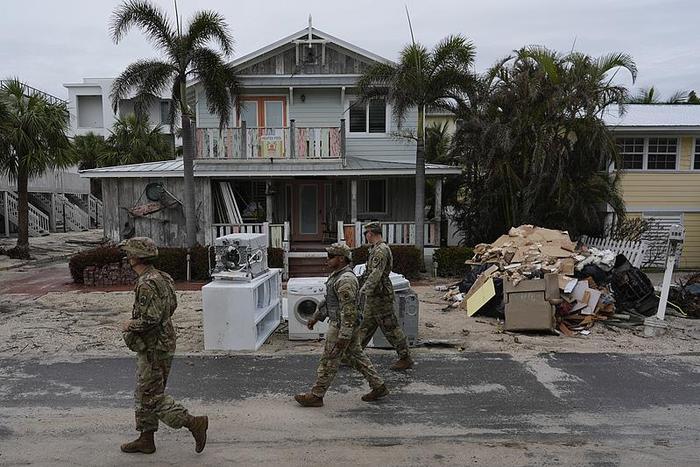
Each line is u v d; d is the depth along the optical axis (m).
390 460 4.10
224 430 4.62
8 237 24.38
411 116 16.88
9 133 16.42
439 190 15.08
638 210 17.52
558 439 4.50
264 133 15.15
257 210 16.62
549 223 13.89
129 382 5.87
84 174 14.40
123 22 12.63
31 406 5.19
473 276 10.33
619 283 9.45
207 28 13.00
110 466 3.96
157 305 3.93
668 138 17.41
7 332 7.96
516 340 7.51
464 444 4.39
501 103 13.72
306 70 17.08
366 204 16.75
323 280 7.92
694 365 6.51
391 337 6.15
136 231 14.73
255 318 7.02
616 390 5.66
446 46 13.05
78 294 11.28
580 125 13.43
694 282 10.14
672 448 4.35
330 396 5.46
